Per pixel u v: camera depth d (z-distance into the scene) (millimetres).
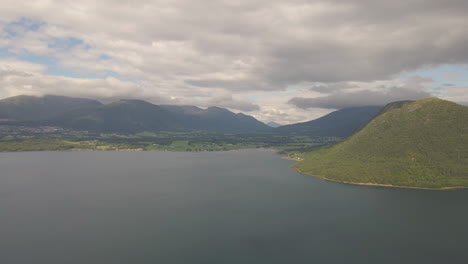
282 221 150250
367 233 134500
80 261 107812
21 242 123750
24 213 162125
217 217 156500
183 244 122938
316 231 137000
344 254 114688
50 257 110625
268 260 109750
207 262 107938
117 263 106500
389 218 153500
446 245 122125
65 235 131375
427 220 150500
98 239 127375
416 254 114438
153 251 116188
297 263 107562
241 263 107375
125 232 135375
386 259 110562
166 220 152000
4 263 105688
